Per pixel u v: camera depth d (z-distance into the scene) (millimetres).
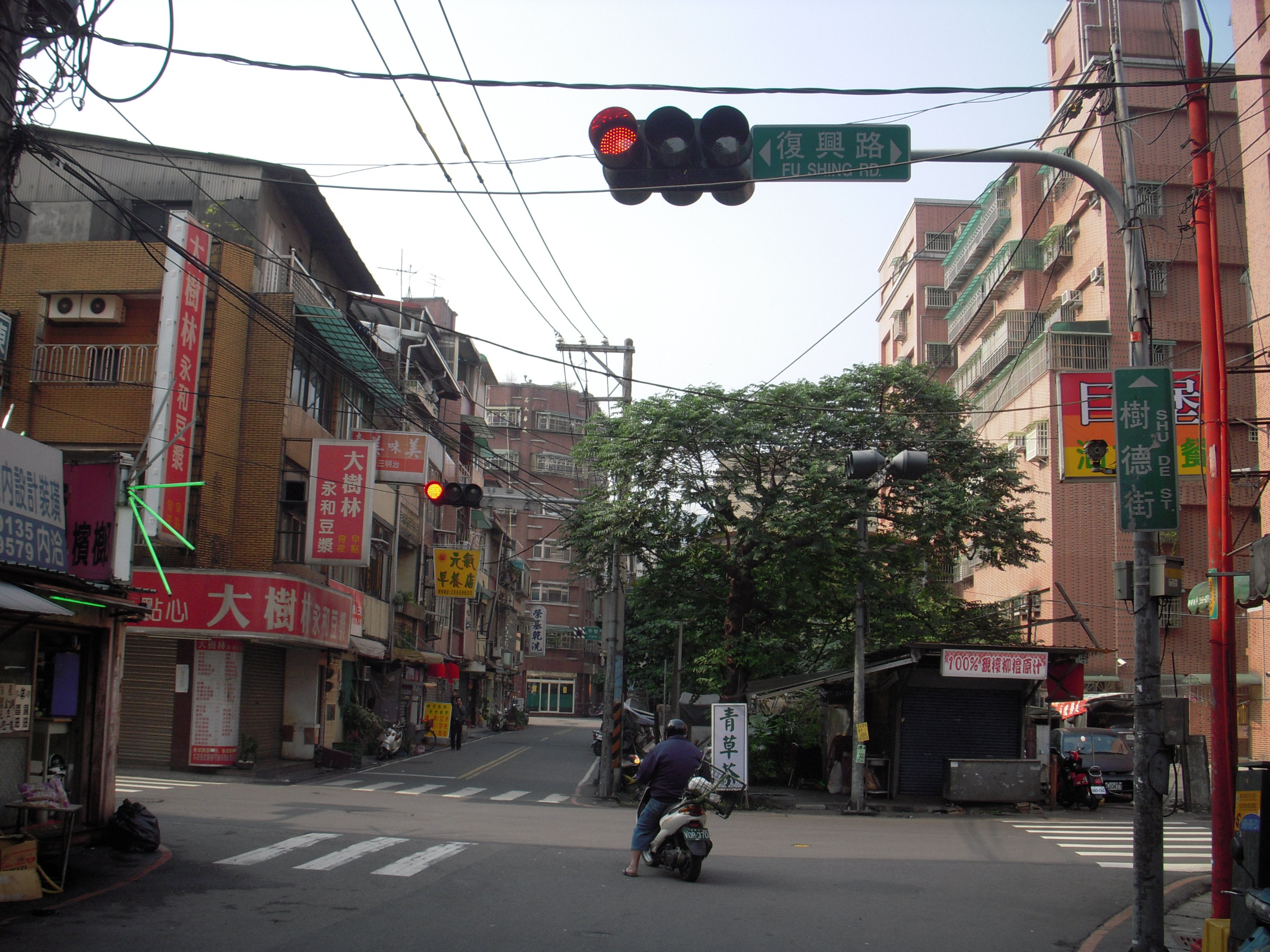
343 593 25469
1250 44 20969
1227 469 8672
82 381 19609
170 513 18484
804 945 7473
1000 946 7863
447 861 10320
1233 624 8430
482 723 54312
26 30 7258
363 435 23172
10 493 8352
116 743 10625
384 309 26328
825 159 7371
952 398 21844
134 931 7000
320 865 9797
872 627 24750
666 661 39281
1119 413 8492
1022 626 28094
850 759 23891
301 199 24266
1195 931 9164
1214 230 8938
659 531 21531
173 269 18891
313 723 24719
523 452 75375
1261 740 25266
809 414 20625
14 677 9406
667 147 6875
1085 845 15047
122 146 22828
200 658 21156
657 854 10273
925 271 48469
